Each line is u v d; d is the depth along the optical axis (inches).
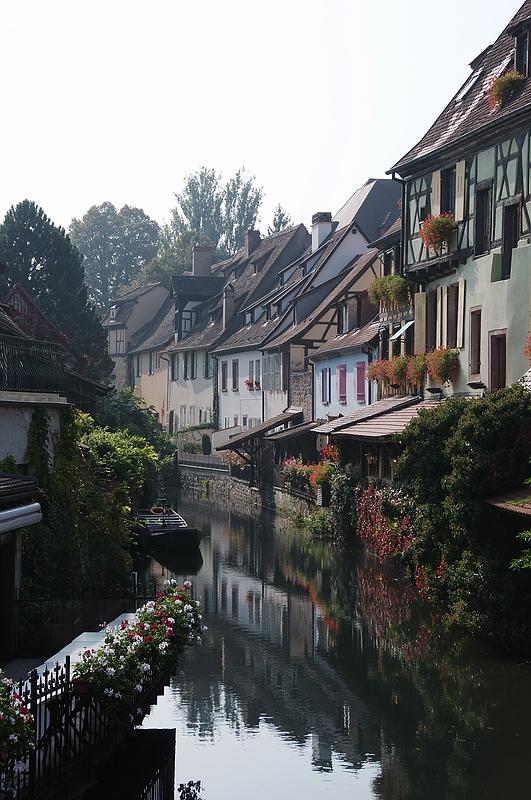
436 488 669.3
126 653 353.7
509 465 598.2
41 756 320.5
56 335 1357.0
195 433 2106.3
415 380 967.0
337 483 1092.5
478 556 596.7
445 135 912.3
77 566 581.0
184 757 454.9
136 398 1739.7
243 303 2075.5
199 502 1674.5
